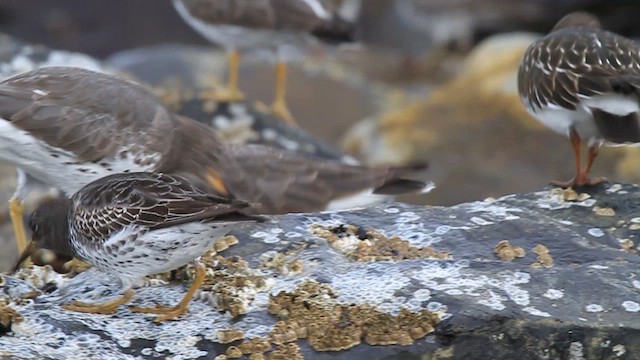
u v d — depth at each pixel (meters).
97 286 9.82
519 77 12.37
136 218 8.94
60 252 10.21
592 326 9.04
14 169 16.09
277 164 13.10
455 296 9.19
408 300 9.15
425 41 29.80
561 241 10.38
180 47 27.06
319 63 25.00
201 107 18.39
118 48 29.42
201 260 9.90
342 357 8.82
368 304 9.10
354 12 29.39
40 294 9.71
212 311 9.34
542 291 9.38
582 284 9.50
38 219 10.16
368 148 21.95
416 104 22.84
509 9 29.72
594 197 11.32
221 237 9.43
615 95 10.87
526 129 21.41
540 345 9.02
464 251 10.21
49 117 11.70
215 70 23.30
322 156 18.03
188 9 18.48
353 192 13.15
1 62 19.28
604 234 10.73
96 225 9.20
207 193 9.39
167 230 8.86
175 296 9.55
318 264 9.87
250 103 18.64
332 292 9.23
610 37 11.55
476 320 8.95
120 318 9.18
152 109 12.38
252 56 23.86
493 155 21.17
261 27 18.08
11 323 8.82
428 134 21.72
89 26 29.66
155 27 29.73
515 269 9.65
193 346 8.89
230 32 18.25
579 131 11.56
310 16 18.09
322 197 13.02
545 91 11.57
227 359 8.79
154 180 9.24
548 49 11.68
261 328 9.02
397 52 29.44
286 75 23.88
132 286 9.30
